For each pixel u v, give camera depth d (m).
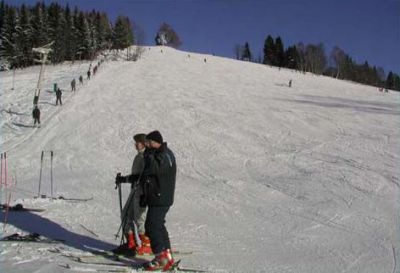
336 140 27.17
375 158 22.19
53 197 13.14
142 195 6.28
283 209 12.66
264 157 23.14
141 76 53.19
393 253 8.42
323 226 10.74
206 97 41.75
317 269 7.18
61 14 90.94
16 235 7.68
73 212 10.52
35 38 83.56
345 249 8.64
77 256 6.67
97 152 24.69
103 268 6.17
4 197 13.45
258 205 13.23
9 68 83.25
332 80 85.31
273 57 134.00
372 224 11.05
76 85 45.19
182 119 32.53
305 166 20.75
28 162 22.30
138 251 6.88
